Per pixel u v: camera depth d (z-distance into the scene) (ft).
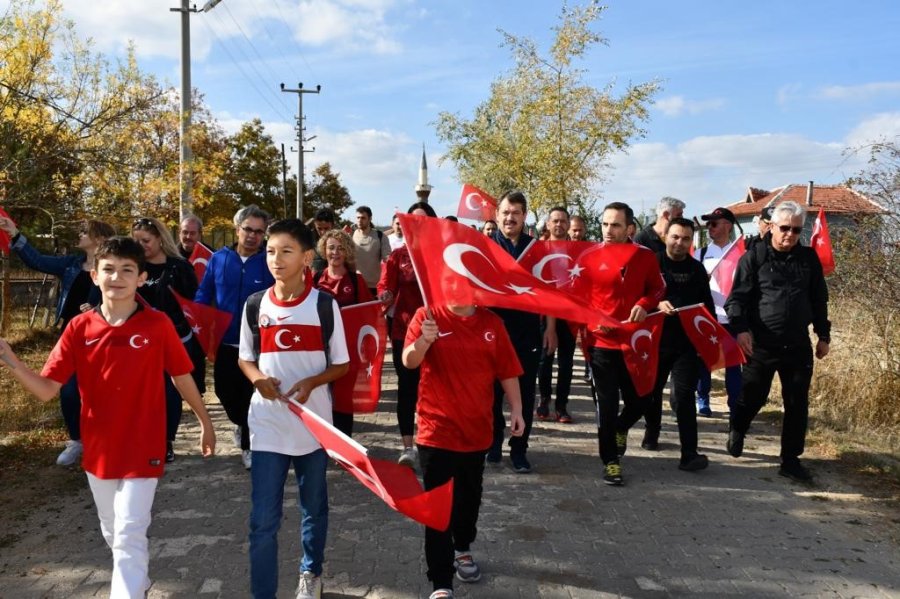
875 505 16.89
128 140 34.81
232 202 95.81
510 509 16.34
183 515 15.75
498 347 12.01
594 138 54.39
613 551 14.17
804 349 18.43
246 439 18.72
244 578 12.82
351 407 18.57
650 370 18.26
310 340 11.42
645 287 18.11
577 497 17.20
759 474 19.13
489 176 71.31
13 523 15.24
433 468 11.88
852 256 25.04
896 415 23.13
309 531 11.55
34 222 32.60
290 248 11.18
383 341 18.71
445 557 11.52
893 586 12.89
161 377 10.90
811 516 16.19
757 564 13.69
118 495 10.56
